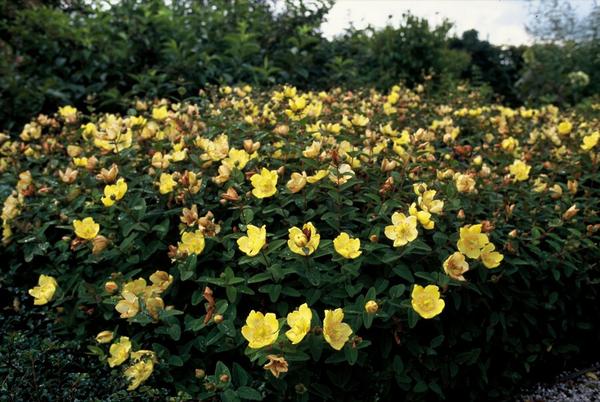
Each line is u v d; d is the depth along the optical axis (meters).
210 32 6.86
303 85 6.85
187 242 2.40
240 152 2.73
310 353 2.17
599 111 5.64
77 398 2.35
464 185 2.54
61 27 6.25
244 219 2.50
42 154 3.67
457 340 2.54
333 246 2.38
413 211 2.32
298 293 2.29
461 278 2.20
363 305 2.20
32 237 2.94
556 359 3.10
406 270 2.32
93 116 4.13
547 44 10.06
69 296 2.75
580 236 2.81
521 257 2.72
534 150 3.68
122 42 6.30
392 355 2.38
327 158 2.63
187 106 3.78
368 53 7.79
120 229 2.71
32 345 2.60
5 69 5.62
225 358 2.43
